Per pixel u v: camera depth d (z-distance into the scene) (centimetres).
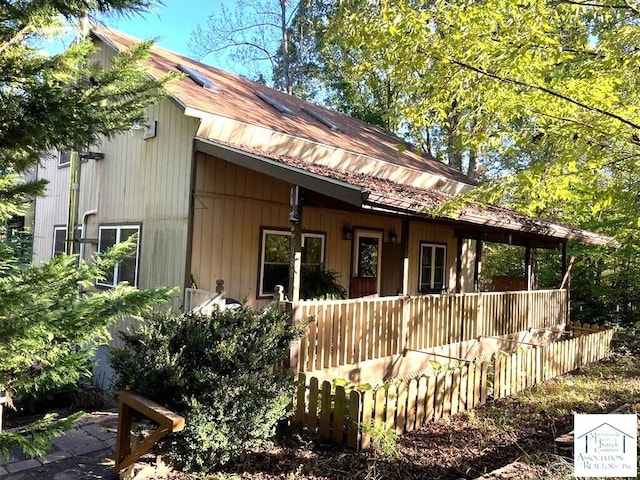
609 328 1189
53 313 223
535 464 432
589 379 828
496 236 1189
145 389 416
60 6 242
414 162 1326
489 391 689
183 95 802
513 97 511
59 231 1224
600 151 491
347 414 492
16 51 243
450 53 461
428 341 796
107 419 564
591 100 491
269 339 466
